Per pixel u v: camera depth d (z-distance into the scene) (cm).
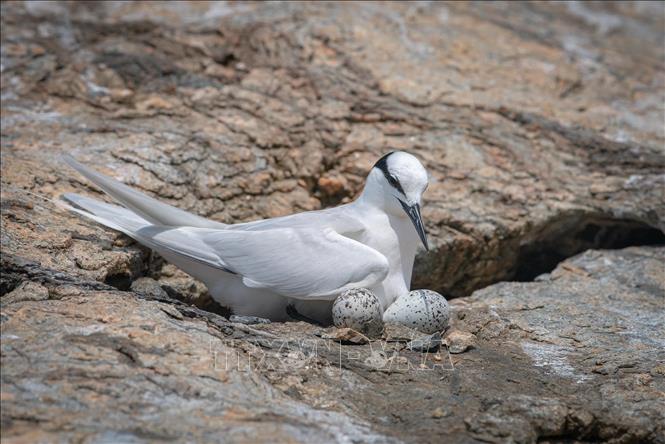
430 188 1300
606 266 1194
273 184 1269
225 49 1527
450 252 1212
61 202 1009
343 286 940
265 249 952
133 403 700
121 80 1417
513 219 1262
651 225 1289
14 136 1235
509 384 859
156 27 1568
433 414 775
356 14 1692
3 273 890
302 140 1348
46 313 816
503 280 1322
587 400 835
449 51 1644
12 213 1018
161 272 1087
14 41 1469
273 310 1002
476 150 1392
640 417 809
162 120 1334
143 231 981
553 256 1355
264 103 1416
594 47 1794
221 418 698
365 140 1377
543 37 1788
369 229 996
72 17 1568
